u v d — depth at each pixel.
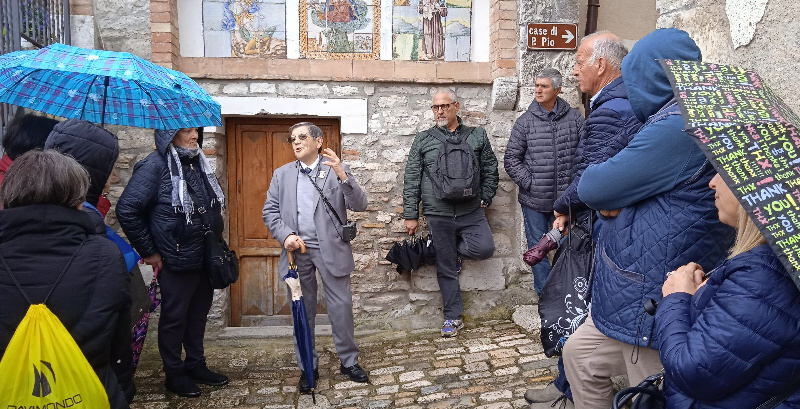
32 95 2.68
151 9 4.29
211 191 3.46
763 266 1.22
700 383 1.26
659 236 1.84
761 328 1.19
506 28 4.65
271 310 4.91
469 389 3.44
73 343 1.66
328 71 4.68
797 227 1.13
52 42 4.01
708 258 1.82
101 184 2.65
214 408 3.35
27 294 1.67
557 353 2.58
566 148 4.23
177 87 2.80
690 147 1.76
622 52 2.39
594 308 2.06
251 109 4.57
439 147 4.37
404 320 4.79
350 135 4.70
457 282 4.56
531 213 4.35
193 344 3.63
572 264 2.57
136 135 4.49
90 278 1.75
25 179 1.70
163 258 3.28
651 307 1.67
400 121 4.73
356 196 3.46
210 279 3.37
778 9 2.20
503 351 4.05
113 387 1.85
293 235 3.44
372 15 4.74
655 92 1.89
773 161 1.20
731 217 1.42
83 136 2.56
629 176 1.83
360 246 4.77
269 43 4.66
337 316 3.59
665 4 2.96
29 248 1.69
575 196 2.51
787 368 1.20
